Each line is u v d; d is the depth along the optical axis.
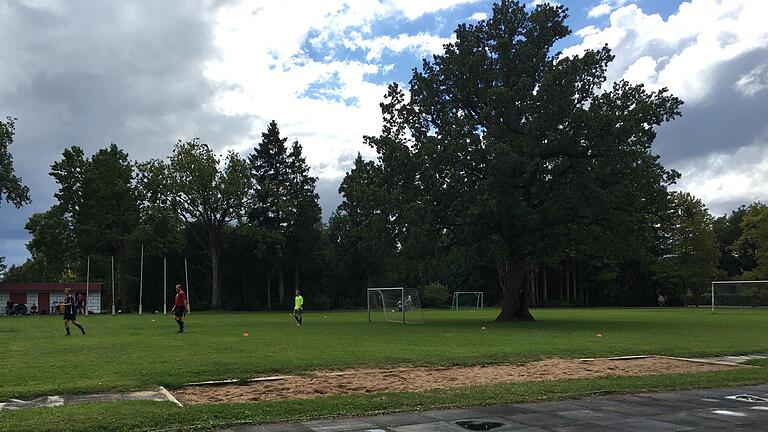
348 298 86.00
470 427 7.48
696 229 74.00
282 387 10.84
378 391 10.46
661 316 42.88
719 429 7.42
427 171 32.88
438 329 27.83
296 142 78.62
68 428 7.05
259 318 43.41
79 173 68.31
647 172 33.25
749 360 15.09
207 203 67.62
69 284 66.25
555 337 22.23
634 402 9.23
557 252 37.41
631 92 32.81
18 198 61.12
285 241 73.75
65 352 16.58
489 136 32.66
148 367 12.97
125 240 66.81
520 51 34.38
